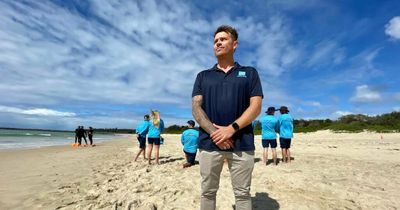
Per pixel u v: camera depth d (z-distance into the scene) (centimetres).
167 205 438
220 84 267
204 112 269
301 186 530
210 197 282
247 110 258
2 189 594
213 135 254
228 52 273
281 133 891
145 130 1097
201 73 286
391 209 414
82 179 715
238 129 253
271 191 497
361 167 771
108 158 1271
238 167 263
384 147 1435
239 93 263
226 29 275
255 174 645
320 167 771
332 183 548
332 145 1634
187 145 871
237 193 272
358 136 2719
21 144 2558
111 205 445
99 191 546
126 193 515
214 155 263
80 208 439
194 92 282
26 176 771
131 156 1359
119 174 779
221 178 601
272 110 869
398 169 732
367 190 507
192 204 439
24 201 495
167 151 1577
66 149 1923
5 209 451
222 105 264
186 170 787
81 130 2372
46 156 1377
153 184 590
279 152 1287
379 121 3747
